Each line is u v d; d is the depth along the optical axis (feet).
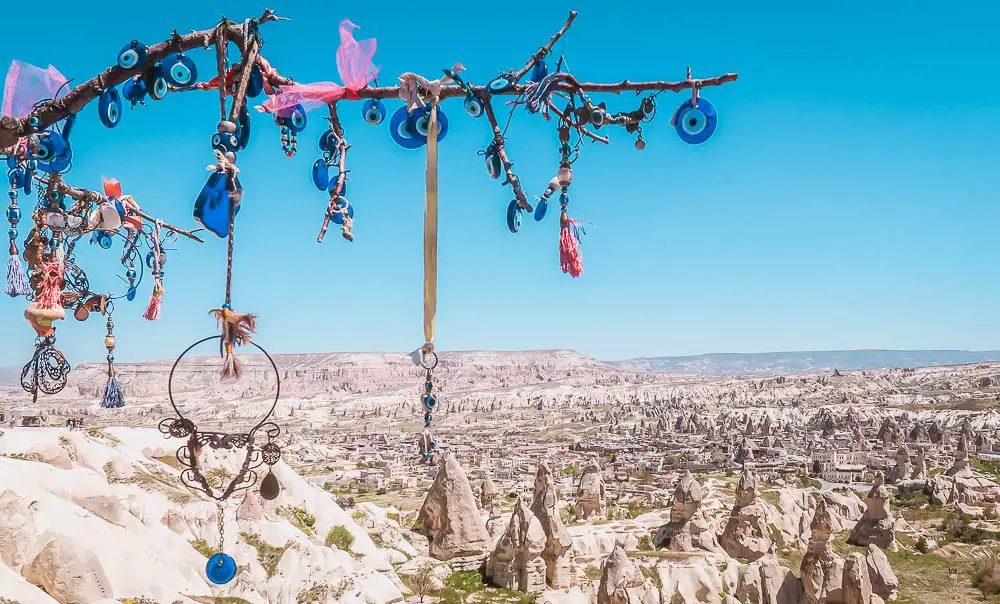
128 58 25.18
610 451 586.86
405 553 143.23
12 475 78.28
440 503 150.10
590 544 171.22
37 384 35.37
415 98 26.91
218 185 25.04
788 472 396.37
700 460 468.75
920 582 187.73
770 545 180.86
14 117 27.48
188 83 25.79
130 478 107.14
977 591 179.93
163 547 90.12
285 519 124.57
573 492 351.05
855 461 418.92
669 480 369.09
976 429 599.16
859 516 244.42
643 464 466.70
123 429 126.21
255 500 117.29
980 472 335.26
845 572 134.31
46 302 35.63
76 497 84.53
